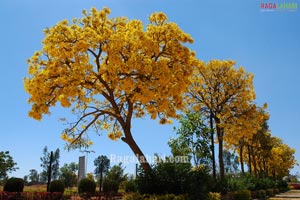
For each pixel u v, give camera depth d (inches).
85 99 565.6
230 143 970.1
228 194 633.6
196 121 628.1
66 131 579.8
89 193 769.6
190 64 555.2
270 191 1141.7
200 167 477.4
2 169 740.7
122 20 555.2
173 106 568.1
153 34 541.0
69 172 1603.1
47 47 514.9
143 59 490.6
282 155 1935.3
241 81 899.4
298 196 1154.7
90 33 509.4
